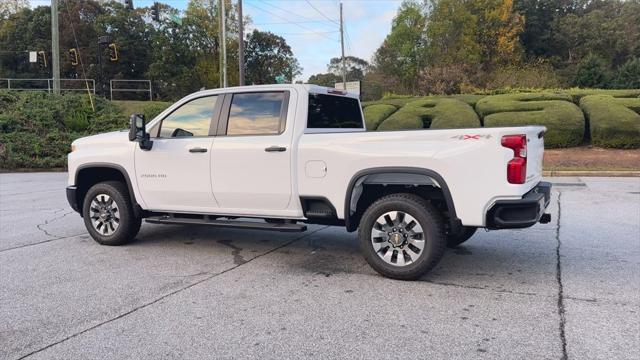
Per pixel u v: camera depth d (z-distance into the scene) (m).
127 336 3.73
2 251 6.40
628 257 5.82
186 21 51.34
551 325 3.85
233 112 5.89
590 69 38.75
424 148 4.83
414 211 4.88
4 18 56.12
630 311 4.12
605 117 18.70
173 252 6.30
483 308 4.23
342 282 5.00
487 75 35.53
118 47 53.31
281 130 5.56
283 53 68.00
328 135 5.29
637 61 37.88
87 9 55.19
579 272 5.25
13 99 25.58
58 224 8.35
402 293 4.64
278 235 7.32
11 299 4.56
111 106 27.53
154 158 6.21
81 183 6.95
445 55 46.53
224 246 6.62
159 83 54.38
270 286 4.89
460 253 6.13
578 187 12.25
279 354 3.42
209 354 3.43
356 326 3.88
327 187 5.27
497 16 45.72
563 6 61.81
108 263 5.79
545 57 56.06
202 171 5.92
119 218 6.53
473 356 3.35
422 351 3.44
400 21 52.25
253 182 5.63
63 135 22.83
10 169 20.70
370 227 5.09
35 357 3.41
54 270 5.50
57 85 26.33
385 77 52.00
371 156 5.01
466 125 19.95
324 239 7.04
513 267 5.48
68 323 3.99
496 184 4.58
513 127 4.71
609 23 56.53
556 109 19.69
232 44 52.25
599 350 3.42
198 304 4.39
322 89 5.98
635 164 15.93
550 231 7.30
